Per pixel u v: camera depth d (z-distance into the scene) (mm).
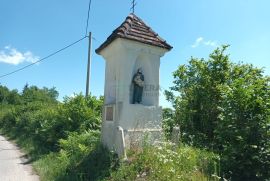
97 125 12359
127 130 7488
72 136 10875
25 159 12109
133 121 7641
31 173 9242
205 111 11070
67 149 9977
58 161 9422
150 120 7879
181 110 11773
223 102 7500
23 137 18859
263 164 6625
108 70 8805
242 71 11258
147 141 7035
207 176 6129
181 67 12453
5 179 8430
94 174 6969
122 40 7723
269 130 6684
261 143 6684
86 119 12773
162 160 6074
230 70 11477
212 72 11469
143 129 7676
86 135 10219
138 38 7898
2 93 57750
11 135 22547
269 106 6883
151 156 6352
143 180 5797
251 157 6645
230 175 6812
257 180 6742
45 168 9086
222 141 7262
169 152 6391
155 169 5918
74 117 12922
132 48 7891
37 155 12000
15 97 56812
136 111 7727
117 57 8109
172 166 5984
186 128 11219
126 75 7766
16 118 25406
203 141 10352
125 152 6844
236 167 6809
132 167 6273
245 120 6945
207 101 11055
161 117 8055
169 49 8383
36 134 15828
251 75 10273
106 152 7648
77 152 8906
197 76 12047
